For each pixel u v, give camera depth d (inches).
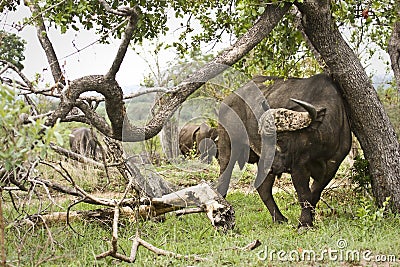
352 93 360.5
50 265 241.4
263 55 399.2
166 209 327.9
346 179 448.1
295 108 352.2
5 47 328.5
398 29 385.1
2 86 183.9
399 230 311.1
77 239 283.0
